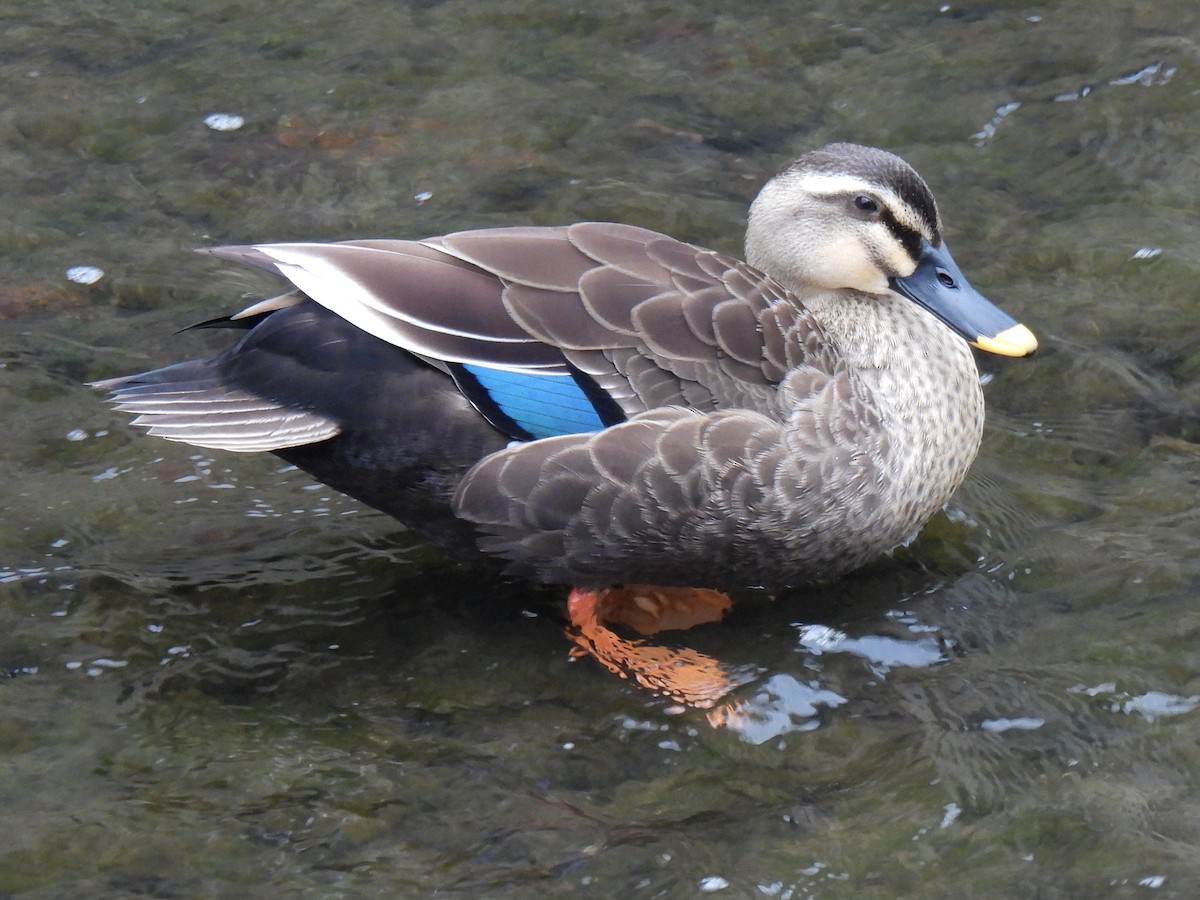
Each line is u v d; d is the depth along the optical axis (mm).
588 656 9453
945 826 8188
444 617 9719
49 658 9156
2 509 10320
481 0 16250
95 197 13578
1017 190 13836
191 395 9211
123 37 15586
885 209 10461
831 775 8586
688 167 14055
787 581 9984
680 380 9234
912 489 9992
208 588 9797
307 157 14102
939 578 10148
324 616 9656
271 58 15344
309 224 13305
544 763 8633
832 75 15227
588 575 9555
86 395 11422
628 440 8984
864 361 10148
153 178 13820
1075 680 9164
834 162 10648
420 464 9203
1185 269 12875
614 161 14109
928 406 10133
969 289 10539
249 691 9039
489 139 14367
